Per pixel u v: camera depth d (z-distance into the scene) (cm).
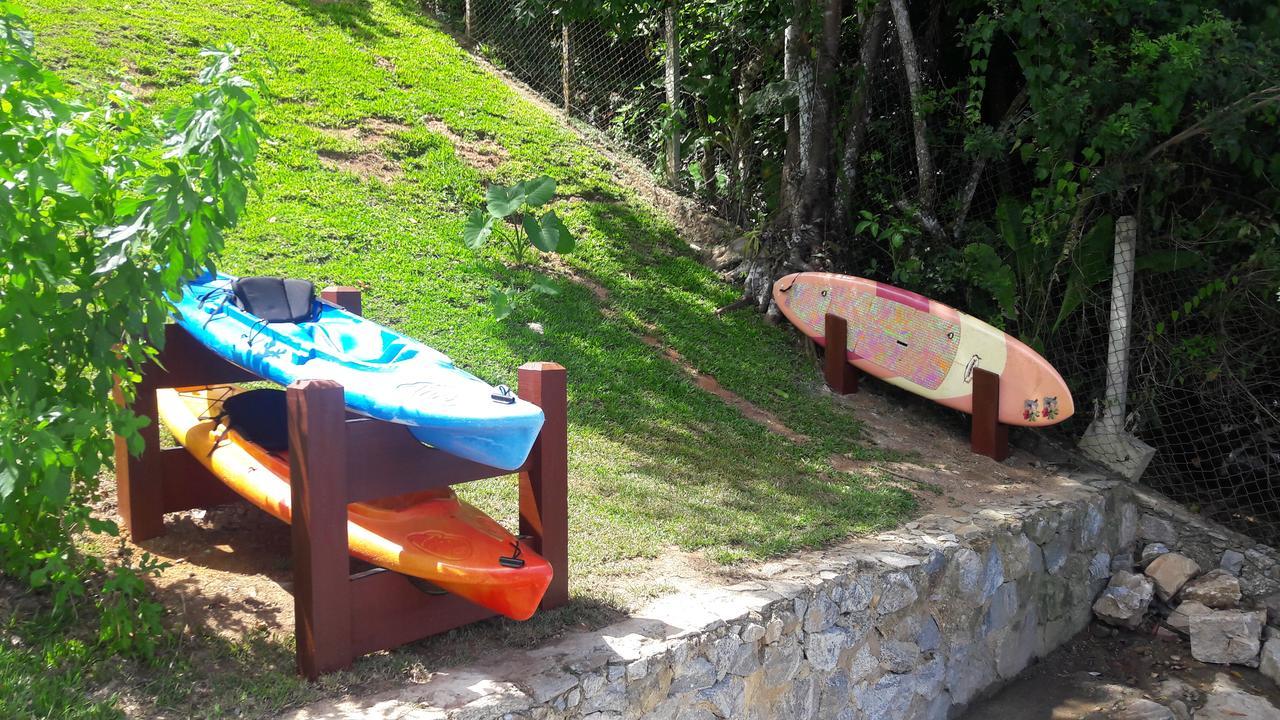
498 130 1047
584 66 1175
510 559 366
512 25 1251
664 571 468
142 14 1028
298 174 837
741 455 648
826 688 480
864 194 936
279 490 397
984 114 946
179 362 452
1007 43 911
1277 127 754
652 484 572
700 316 848
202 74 355
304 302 470
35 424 327
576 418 637
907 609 525
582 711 354
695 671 401
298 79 1005
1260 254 733
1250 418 830
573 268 856
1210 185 806
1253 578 677
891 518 582
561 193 974
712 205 1056
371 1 1298
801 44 885
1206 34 701
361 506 396
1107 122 734
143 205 344
